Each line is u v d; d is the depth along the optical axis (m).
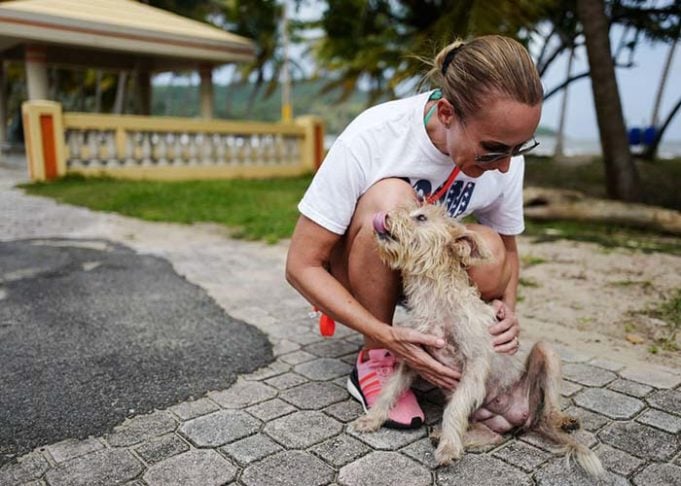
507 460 2.40
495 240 2.89
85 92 29.72
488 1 8.48
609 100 8.45
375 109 2.81
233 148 13.92
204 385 3.08
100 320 4.06
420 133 2.66
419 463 2.38
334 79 26.23
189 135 13.22
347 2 15.88
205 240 6.94
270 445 2.50
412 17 15.17
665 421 2.70
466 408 2.44
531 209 8.30
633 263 5.69
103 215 8.52
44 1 13.70
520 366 2.71
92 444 2.50
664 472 2.30
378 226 2.57
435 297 2.60
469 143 2.31
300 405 2.87
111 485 2.22
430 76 2.58
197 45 14.84
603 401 2.89
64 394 2.96
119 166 12.47
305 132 14.93
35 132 11.34
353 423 2.65
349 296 2.67
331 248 2.78
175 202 9.32
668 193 11.11
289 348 3.60
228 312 4.28
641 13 10.96
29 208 8.81
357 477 2.27
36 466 2.34
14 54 15.38
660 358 3.46
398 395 2.68
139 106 17.92
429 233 2.55
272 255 6.18
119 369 3.26
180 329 3.91
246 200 9.70
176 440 2.53
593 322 4.10
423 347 2.62
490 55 2.21
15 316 4.12
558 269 5.54
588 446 2.49
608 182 8.84
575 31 11.62
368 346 2.92
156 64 17.58
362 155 2.68
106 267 5.52
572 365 3.32
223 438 2.55
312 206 2.69
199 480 2.25
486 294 2.93
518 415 2.62
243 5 20.92
